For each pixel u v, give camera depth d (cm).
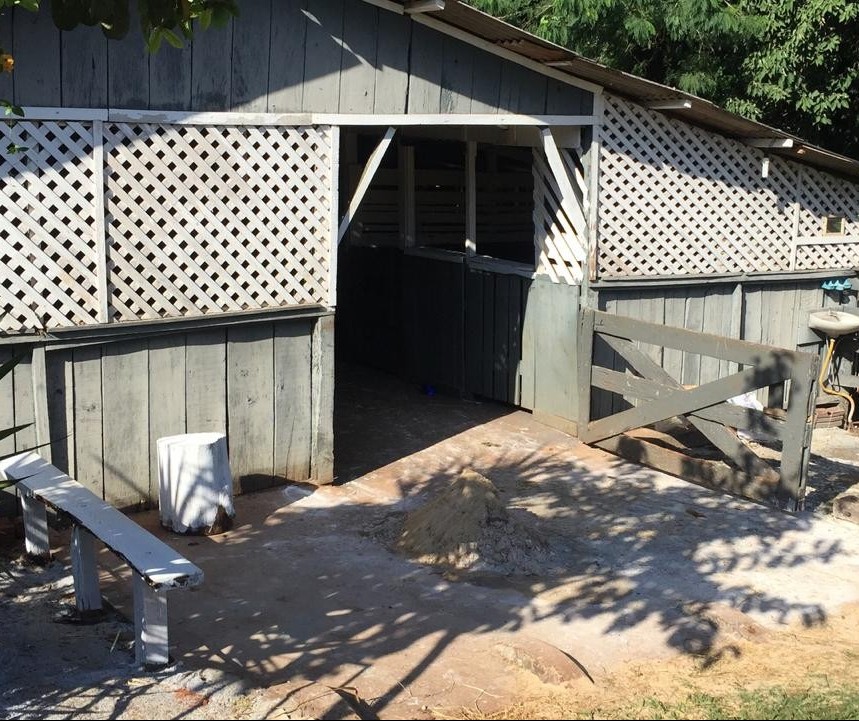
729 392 768
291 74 715
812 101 1138
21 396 646
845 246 1053
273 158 725
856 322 995
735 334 992
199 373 718
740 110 1171
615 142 894
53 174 636
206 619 550
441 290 1069
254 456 755
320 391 773
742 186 972
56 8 398
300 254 751
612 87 863
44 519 609
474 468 840
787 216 1009
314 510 731
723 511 745
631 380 846
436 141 1150
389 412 1003
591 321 880
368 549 659
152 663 476
